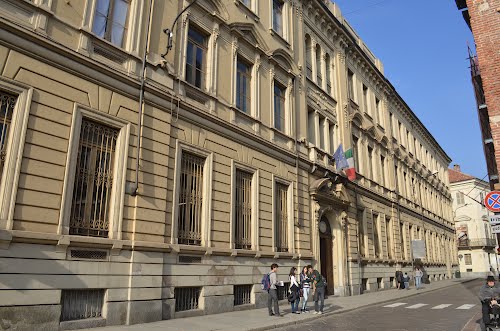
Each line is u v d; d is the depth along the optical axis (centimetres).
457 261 5303
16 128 908
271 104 1852
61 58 1016
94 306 1016
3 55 906
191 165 1382
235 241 1510
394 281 2972
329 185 2225
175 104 1326
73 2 1078
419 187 4106
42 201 930
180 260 1259
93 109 1075
